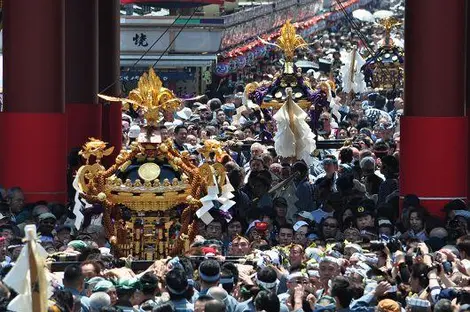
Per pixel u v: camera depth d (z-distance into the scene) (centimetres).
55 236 4444
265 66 12694
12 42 5097
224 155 4319
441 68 4969
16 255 4025
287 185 5138
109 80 6531
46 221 4497
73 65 6150
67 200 5200
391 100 9356
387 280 3728
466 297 3494
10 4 5097
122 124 6838
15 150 5084
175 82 10794
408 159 4997
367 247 4244
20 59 5088
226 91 10875
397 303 3506
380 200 5275
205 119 8100
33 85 5091
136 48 10481
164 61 10612
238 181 4922
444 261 3866
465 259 4025
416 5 4978
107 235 4275
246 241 4241
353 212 4706
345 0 18750
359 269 3809
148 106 4284
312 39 15450
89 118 6166
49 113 5100
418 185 4981
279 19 14400
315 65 10662
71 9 6134
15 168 5084
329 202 4972
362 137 6788
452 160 4975
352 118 8150
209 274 3584
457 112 4994
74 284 3566
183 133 6125
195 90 10838
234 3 12925
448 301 3397
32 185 5091
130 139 6550
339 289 3525
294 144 6141
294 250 3938
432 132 4969
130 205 4241
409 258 3834
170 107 4306
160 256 4259
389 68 9431
